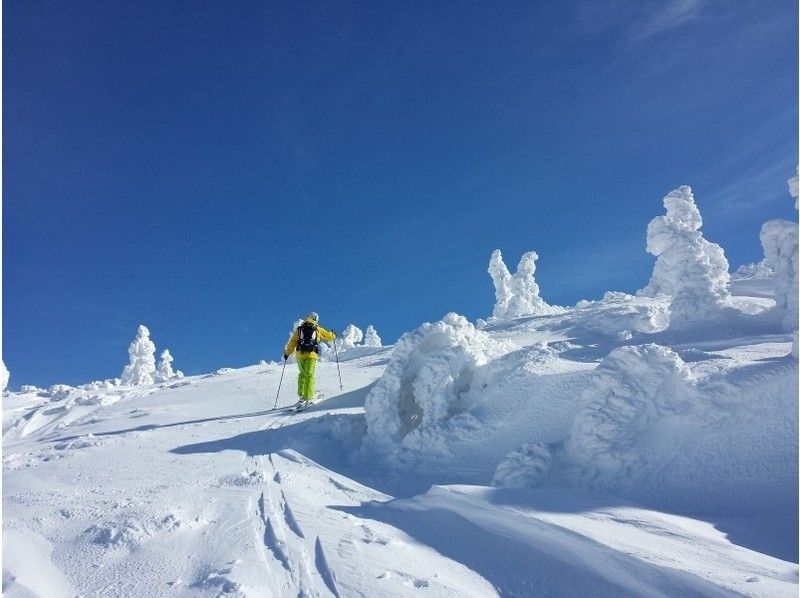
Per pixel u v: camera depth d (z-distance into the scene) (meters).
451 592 3.42
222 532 4.34
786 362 5.91
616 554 3.62
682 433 5.75
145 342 33.72
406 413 9.18
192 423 11.03
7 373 24.00
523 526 4.19
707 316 13.05
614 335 13.27
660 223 14.07
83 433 11.15
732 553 3.69
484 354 9.76
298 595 3.31
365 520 4.78
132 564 3.73
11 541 4.01
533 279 37.53
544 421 7.16
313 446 8.68
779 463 5.07
